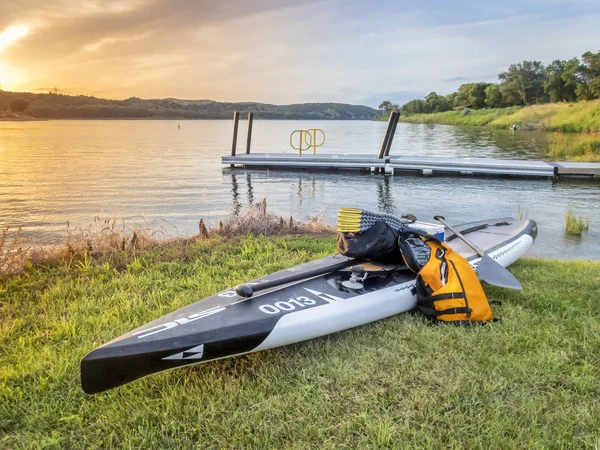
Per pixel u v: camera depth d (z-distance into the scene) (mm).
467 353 3615
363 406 2988
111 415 2926
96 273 5789
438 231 5059
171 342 3188
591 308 4484
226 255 6500
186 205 13086
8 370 3420
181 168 21531
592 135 32125
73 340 3971
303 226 8727
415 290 4438
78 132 72188
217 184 17000
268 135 59750
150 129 86500
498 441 2641
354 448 2658
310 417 2887
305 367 3494
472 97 110250
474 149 32438
